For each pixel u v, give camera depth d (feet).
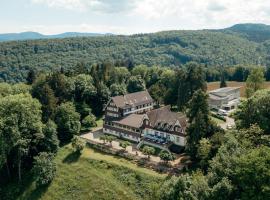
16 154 319.06
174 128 326.85
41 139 334.24
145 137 343.46
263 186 180.34
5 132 306.55
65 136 369.09
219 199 189.26
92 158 318.24
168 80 532.73
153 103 453.99
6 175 326.03
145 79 579.48
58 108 384.06
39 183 300.61
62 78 451.94
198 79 401.70
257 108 274.77
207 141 261.44
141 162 300.20
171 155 290.76
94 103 462.60
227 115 433.07
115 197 270.46
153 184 253.65
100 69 549.95
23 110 325.83
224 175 203.31
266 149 200.64
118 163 303.89
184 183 201.77
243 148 219.61
